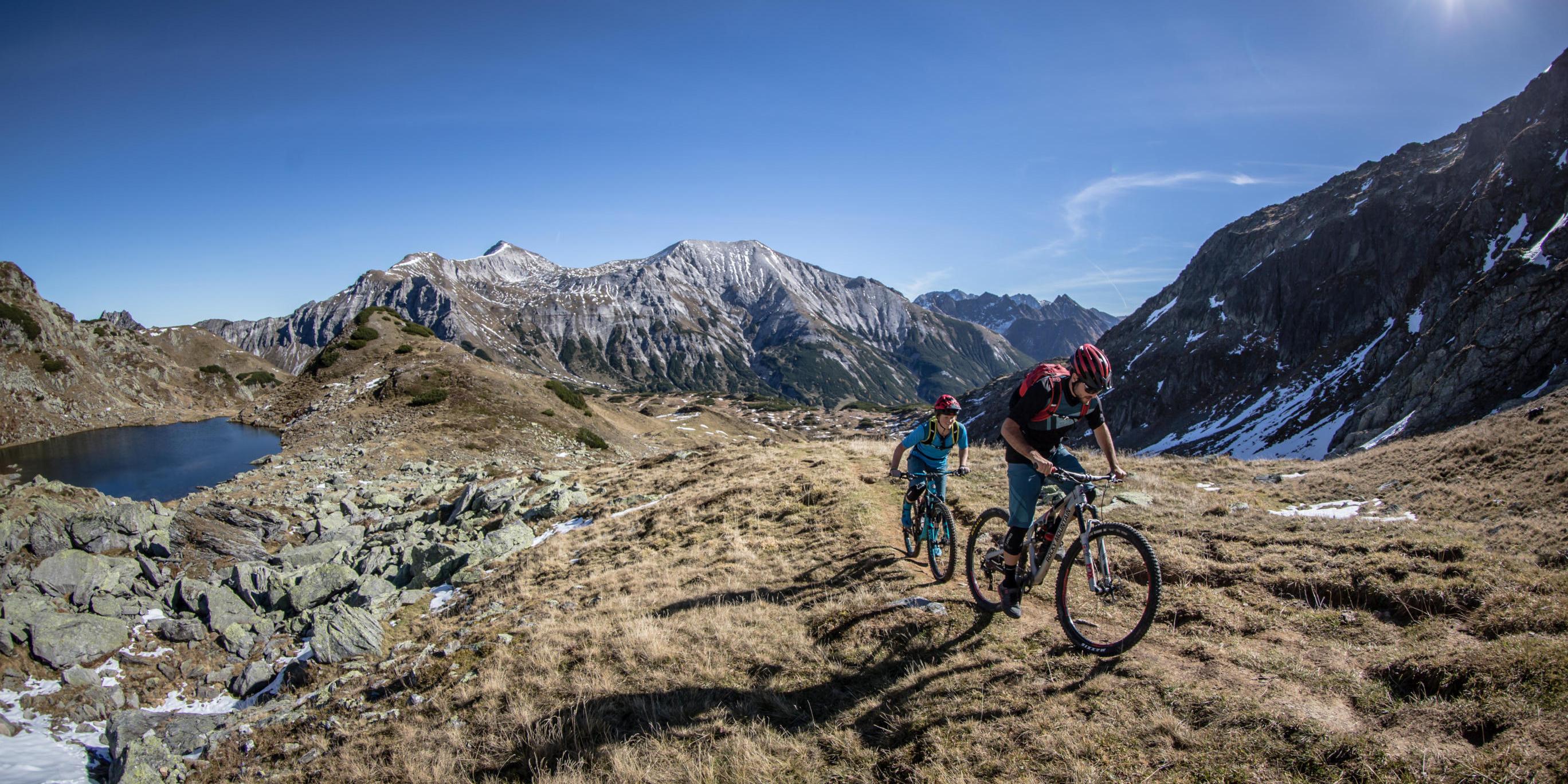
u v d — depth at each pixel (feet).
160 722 47.37
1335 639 22.27
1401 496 54.03
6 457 218.38
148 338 506.48
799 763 20.92
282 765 34.73
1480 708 15.96
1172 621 25.05
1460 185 441.68
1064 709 20.01
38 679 51.60
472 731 29.60
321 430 232.32
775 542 46.16
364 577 69.41
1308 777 15.46
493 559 66.39
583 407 303.89
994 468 58.59
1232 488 54.85
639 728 25.38
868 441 84.84
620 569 50.52
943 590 30.76
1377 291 456.86
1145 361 607.37
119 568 68.28
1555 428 62.80
